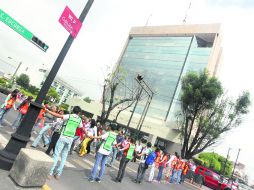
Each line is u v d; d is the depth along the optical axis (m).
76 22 5.73
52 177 6.62
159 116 57.69
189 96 32.56
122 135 13.16
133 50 73.81
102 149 7.85
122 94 61.34
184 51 61.91
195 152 31.98
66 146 6.58
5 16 5.46
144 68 67.62
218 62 69.94
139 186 10.40
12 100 11.72
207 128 31.33
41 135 9.65
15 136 5.29
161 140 46.66
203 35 61.09
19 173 4.80
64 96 107.50
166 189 12.47
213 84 32.03
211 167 55.66
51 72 5.63
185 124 33.16
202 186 24.09
